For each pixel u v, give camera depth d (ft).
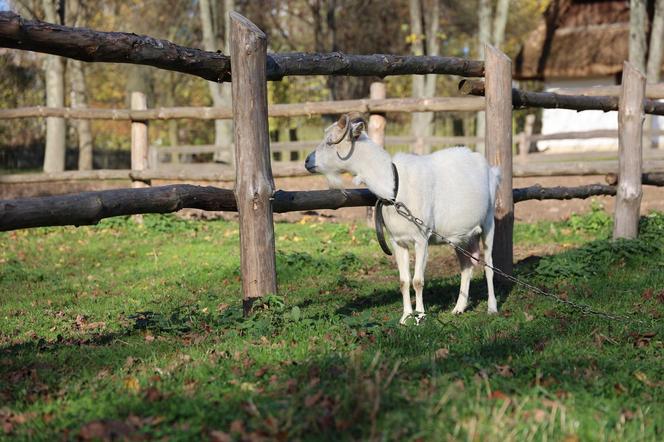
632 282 26.86
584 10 94.58
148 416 13.83
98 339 20.92
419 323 20.84
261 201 19.92
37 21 16.67
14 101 95.25
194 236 41.63
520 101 27.66
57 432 13.35
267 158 20.01
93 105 118.11
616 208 32.17
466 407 13.52
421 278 21.79
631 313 22.52
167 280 30.89
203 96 119.34
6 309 26.55
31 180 46.91
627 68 31.17
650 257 30.12
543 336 19.60
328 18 113.39
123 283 30.91
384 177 21.15
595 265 29.07
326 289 28.12
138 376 16.34
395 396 13.80
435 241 22.84
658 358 17.61
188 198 19.35
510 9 134.51
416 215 21.39
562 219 42.55
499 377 15.20
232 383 15.39
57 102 74.59
